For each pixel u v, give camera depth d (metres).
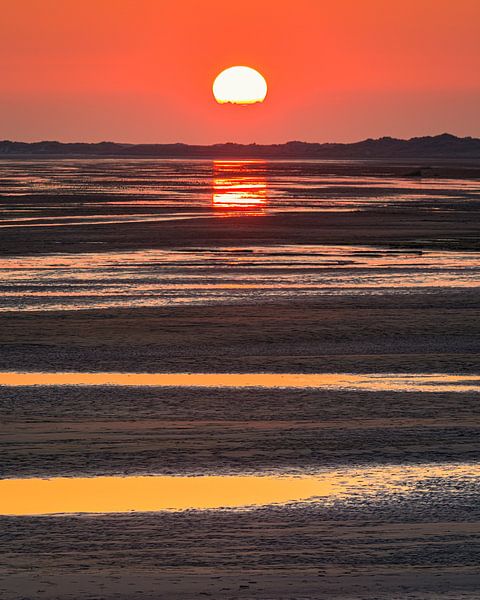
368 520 29.98
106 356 57.53
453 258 107.44
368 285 86.62
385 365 55.41
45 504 31.62
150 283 87.19
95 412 44.00
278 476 34.75
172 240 124.94
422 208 185.25
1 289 83.31
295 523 29.72
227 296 80.06
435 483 33.94
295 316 70.88
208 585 24.62
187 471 35.34
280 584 24.70
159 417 43.19
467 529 29.11
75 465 36.00
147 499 32.16
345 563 26.20
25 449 38.03
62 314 71.44
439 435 40.50
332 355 58.16
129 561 26.42
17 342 61.47
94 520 30.00
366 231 138.12
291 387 49.56
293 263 101.88
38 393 47.72
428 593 24.11
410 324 68.25
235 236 130.25
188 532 28.86
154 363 55.59
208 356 57.69
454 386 50.12
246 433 40.62
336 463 36.34
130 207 183.88
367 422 42.62
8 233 131.88
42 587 24.52
